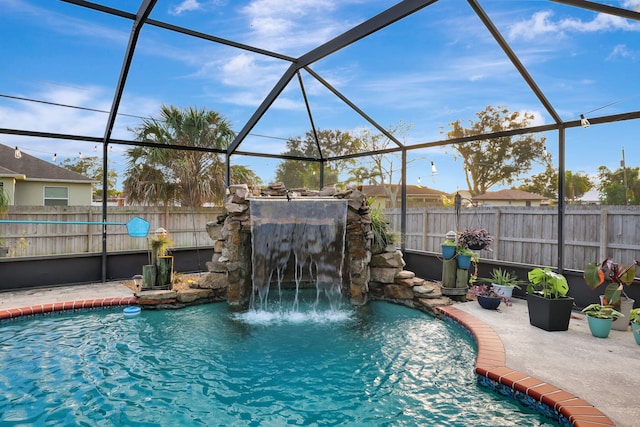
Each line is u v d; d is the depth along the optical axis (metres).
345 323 5.71
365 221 6.65
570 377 3.48
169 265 6.74
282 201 6.34
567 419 2.86
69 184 12.66
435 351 4.61
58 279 7.30
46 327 5.32
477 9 4.76
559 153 5.95
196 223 9.73
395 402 3.43
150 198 10.93
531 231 7.05
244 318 5.91
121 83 6.24
